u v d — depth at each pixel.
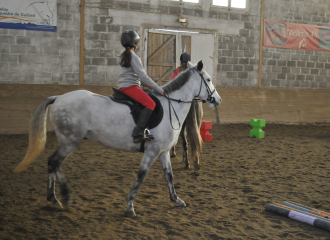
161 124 3.45
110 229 3.04
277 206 3.56
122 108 3.37
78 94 3.42
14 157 5.98
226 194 4.18
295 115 12.22
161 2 10.53
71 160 5.86
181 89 3.72
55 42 9.45
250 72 11.96
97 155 6.33
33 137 3.33
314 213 3.43
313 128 10.97
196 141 4.77
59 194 4.02
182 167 5.56
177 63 10.91
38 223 3.12
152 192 4.20
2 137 8.01
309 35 12.71
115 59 10.13
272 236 3.00
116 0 9.98
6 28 8.92
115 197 3.97
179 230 3.06
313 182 4.80
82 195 3.99
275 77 12.38
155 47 10.59
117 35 10.09
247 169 5.50
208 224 3.24
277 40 12.21
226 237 2.95
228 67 11.62
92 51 9.87
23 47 9.13
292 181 4.83
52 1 9.26
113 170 5.25
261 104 11.81
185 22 10.86
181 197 4.03
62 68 9.59
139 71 3.28
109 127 3.33
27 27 9.09
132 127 3.35
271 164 5.87
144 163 3.39
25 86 9.07
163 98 3.60
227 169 5.45
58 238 2.82
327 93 13.07
